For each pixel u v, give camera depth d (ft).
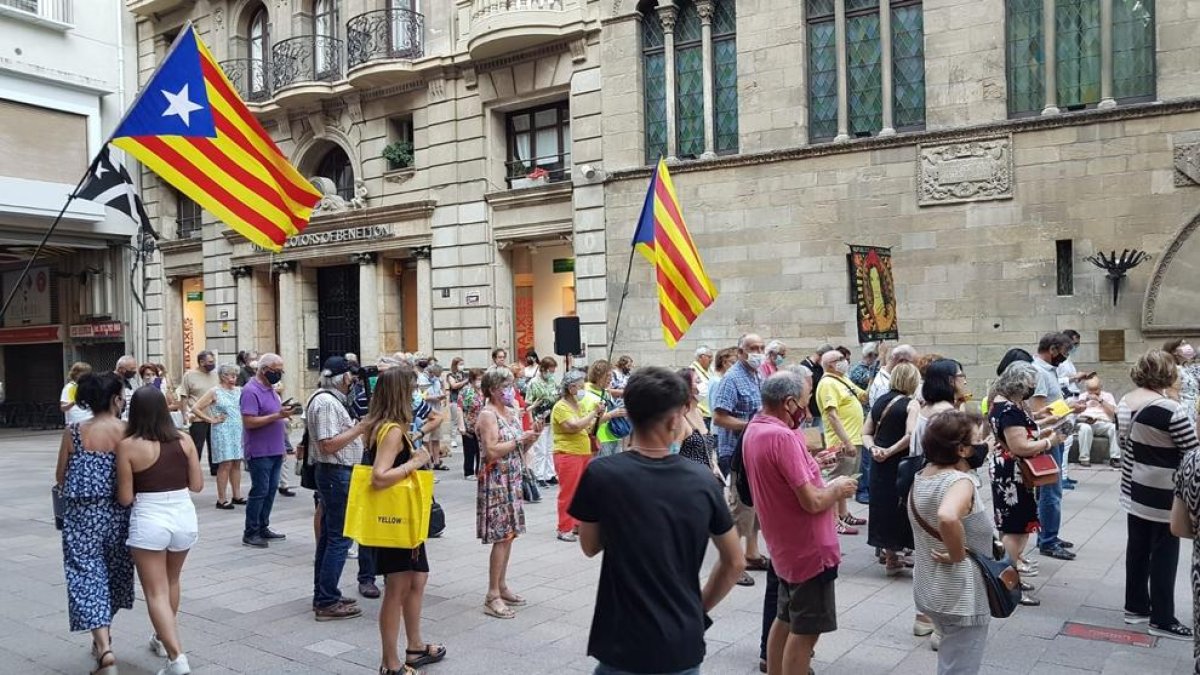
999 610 13.34
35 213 75.92
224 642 19.34
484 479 21.04
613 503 10.16
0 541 30.76
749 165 50.49
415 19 64.85
